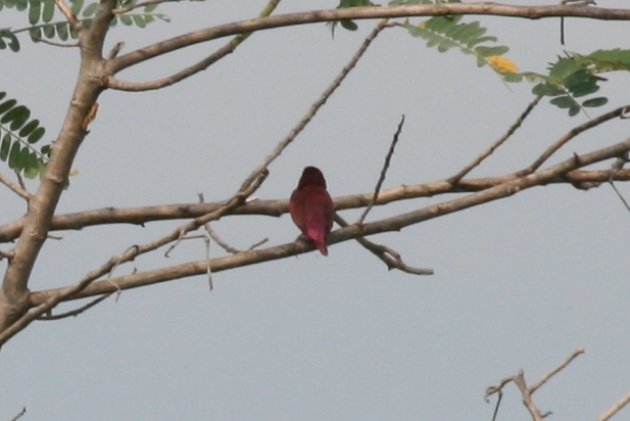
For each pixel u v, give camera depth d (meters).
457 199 11.27
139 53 9.87
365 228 11.34
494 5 9.80
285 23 9.85
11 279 9.92
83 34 9.88
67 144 9.88
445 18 10.13
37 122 11.10
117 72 9.86
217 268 10.30
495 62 9.91
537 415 9.02
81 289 9.21
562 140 11.24
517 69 9.97
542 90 10.46
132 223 11.38
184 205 11.47
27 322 9.20
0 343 9.14
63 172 9.92
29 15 11.66
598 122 10.56
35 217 9.92
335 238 11.49
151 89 9.84
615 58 10.33
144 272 10.19
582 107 10.40
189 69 9.91
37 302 9.98
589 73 10.38
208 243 9.49
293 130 9.83
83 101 9.84
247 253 10.40
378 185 11.02
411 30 10.17
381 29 10.12
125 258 9.23
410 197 11.78
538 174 11.27
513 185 11.21
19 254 9.90
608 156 11.26
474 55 9.91
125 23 11.48
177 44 9.89
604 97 10.34
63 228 11.17
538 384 9.13
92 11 11.73
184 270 10.18
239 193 9.71
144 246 9.30
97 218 11.30
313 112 9.98
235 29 9.83
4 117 11.02
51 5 11.70
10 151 11.08
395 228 11.28
